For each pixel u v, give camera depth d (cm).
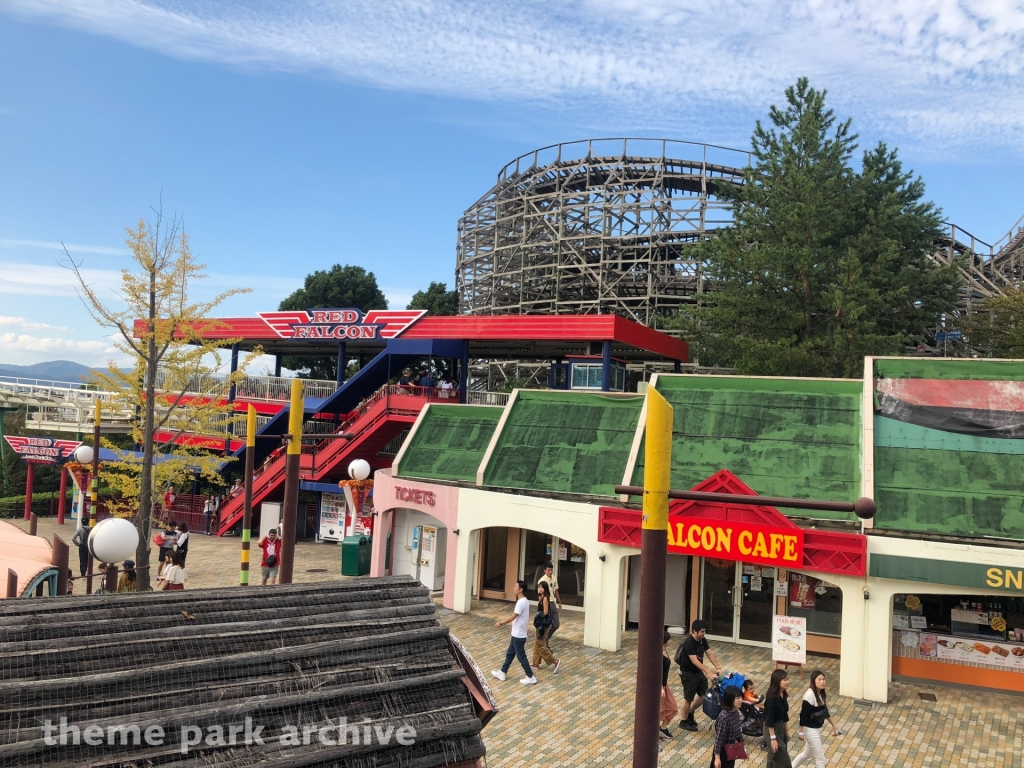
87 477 2788
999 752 1227
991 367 1791
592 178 5559
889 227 3425
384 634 735
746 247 3566
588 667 1620
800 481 1706
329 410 3638
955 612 1582
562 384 4253
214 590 758
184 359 2064
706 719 1358
